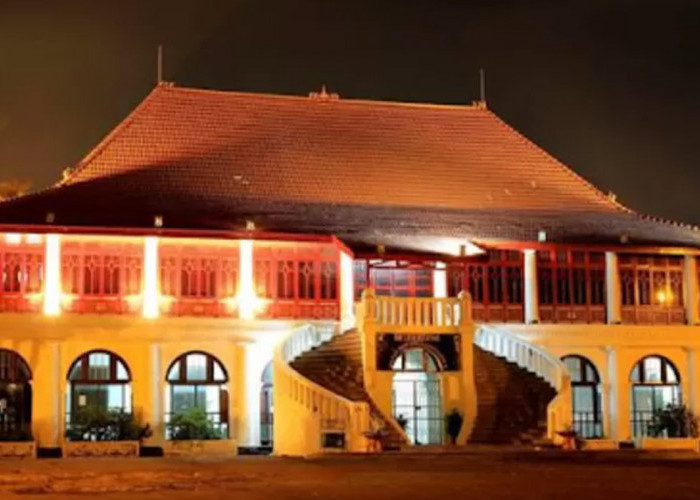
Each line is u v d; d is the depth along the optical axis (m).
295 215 42.81
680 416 41.81
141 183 43.50
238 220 41.47
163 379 39.38
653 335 43.72
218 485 21.66
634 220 47.22
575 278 43.66
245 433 39.69
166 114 47.09
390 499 19.20
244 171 45.22
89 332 38.88
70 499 19.11
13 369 38.47
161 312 39.75
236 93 48.78
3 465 27.75
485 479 23.16
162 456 35.91
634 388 43.72
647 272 44.38
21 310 38.72
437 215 44.72
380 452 31.67
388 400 37.47
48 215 39.50
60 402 38.47
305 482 22.33
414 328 38.16
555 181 48.78
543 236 43.03
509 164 49.03
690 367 44.16
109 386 39.12
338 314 41.16
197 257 40.31
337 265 41.44
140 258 39.84
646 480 22.92
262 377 40.50
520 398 37.94
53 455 37.16
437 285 43.00
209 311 40.19
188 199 42.78
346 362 38.56
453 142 49.44
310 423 33.59
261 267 40.88
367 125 49.25
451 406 37.78
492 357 39.50
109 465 27.42
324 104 49.66
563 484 21.98
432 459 29.62
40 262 39.06
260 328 40.31
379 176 46.59
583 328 43.03
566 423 35.62
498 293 42.88
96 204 41.38
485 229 43.81
